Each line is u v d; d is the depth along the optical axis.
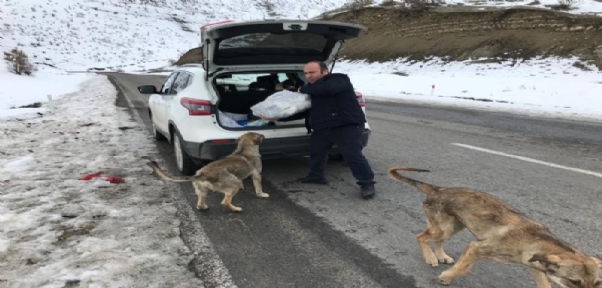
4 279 3.12
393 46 30.05
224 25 4.76
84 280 3.10
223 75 5.80
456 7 31.39
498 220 2.84
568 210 4.46
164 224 4.19
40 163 6.50
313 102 5.06
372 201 4.89
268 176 6.00
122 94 19.20
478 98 15.95
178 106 5.73
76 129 9.57
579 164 6.32
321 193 5.20
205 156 5.25
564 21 21.91
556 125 9.90
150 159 6.80
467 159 6.73
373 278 3.23
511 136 8.66
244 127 5.33
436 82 20.44
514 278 3.22
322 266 3.42
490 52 23.27
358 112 4.90
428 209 3.34
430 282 3.17
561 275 2.38
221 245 3.79
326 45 5.95
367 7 36.56
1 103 14.83
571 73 17.98
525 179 5.59
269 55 5.73
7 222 4.14
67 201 4.79
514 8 25.06
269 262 3.48
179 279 3.15
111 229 4.03
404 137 8.65
